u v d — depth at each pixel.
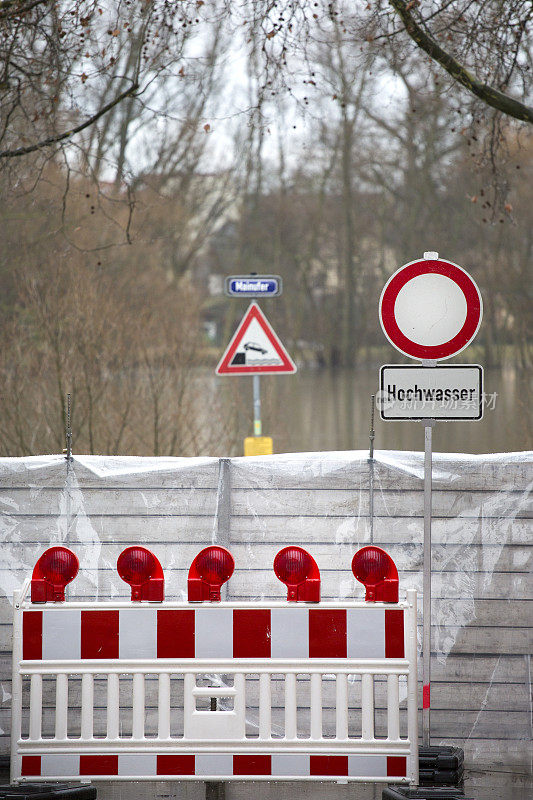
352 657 18.72
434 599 22.03
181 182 117.31
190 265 145.62
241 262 189.50
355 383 171.12
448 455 22.25
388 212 191.88
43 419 48.62
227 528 22.41
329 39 37.19
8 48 35.16
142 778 18.78
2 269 56.62
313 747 18.80
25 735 21.69
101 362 50.59
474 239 149.38
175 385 51.88
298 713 21.80
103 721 21.66
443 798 18.66
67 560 18.94
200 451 52.28
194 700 18.86
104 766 18.83
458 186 144.38
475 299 20.92
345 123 159.38
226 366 42.78
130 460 22.58
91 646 18.75
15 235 56.75
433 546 22.12
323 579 22.27
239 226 184.88
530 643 21.86
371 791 19.88
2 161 37.78
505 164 41.47
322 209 198.00
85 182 51.66
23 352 50.16
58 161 41.16
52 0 34.16
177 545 22.42
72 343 49.16
